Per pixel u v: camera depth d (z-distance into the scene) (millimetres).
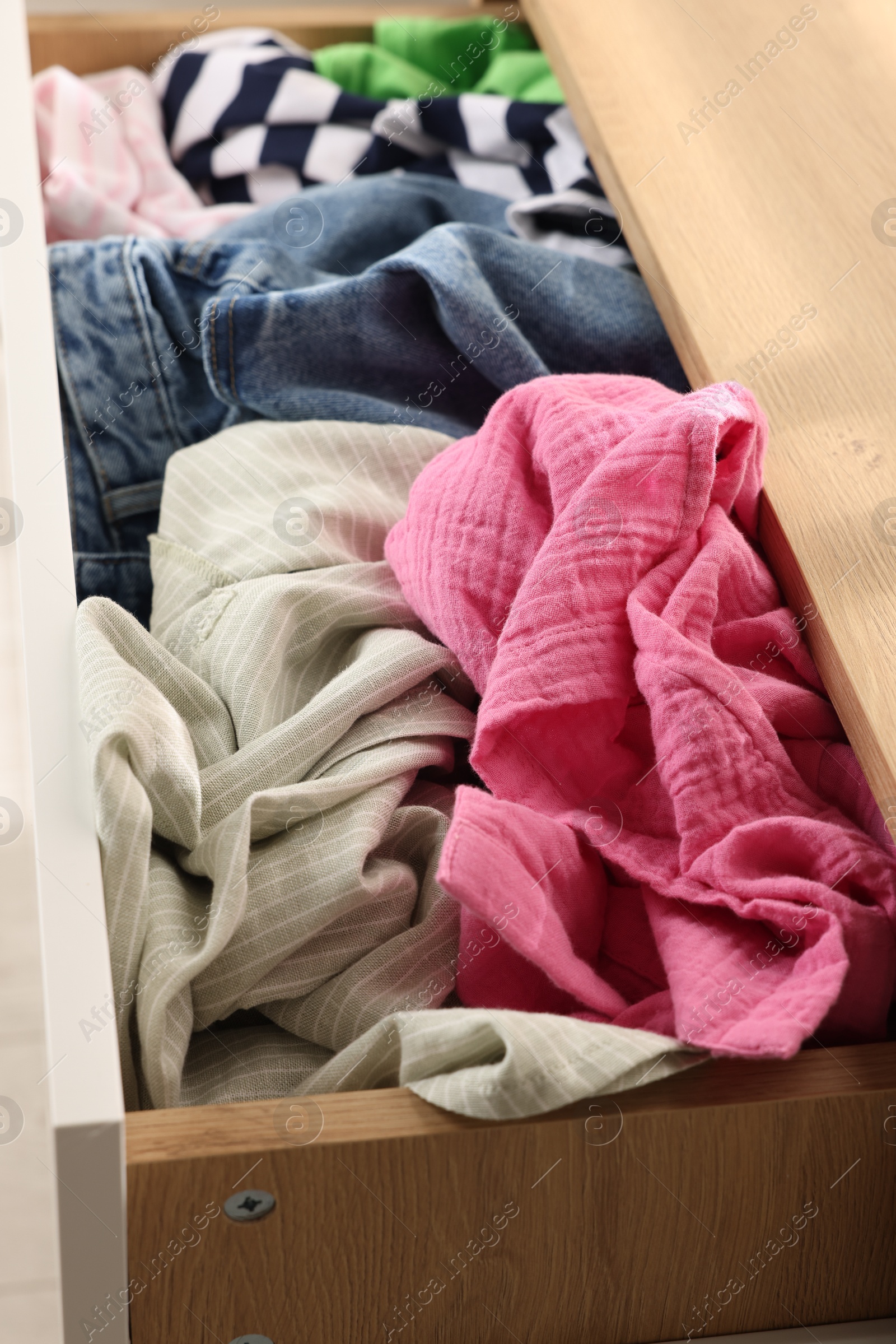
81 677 737
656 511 766
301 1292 625
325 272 1305
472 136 1461
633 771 756
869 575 780
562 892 713
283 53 1545
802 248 1037
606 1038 604
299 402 1089
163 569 951
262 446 1020
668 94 1229
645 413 836
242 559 912
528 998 725
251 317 1079
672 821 740
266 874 736
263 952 714
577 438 813
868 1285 682
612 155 1147
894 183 1089
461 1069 619
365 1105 606
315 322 1092
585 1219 630
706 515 804
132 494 1099
